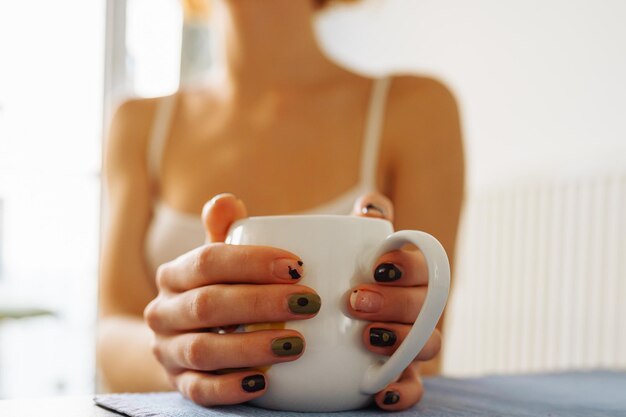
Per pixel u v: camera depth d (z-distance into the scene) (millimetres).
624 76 1878
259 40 969
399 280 468
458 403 518
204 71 2428
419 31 2684
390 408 475
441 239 895
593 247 1871
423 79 980
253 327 467
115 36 2516
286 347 456
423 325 442
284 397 468
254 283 469
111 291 926
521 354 2064
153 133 1024
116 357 756
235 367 469
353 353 463
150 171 1011
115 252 948
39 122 2627
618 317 1763
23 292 2799
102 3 2543
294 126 966
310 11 992
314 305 458
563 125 2096
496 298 2176
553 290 1976
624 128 1873
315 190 928
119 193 997
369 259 469
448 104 956
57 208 2703
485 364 2205
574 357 1884
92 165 2602
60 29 2590
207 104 1039
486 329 2211
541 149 2178
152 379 693
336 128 957
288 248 469
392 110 954
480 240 2262
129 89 2521
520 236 2109
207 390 469
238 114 1001
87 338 2812
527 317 2053
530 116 2225
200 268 478
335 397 466
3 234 2760
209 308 469
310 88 989
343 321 463
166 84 2482
